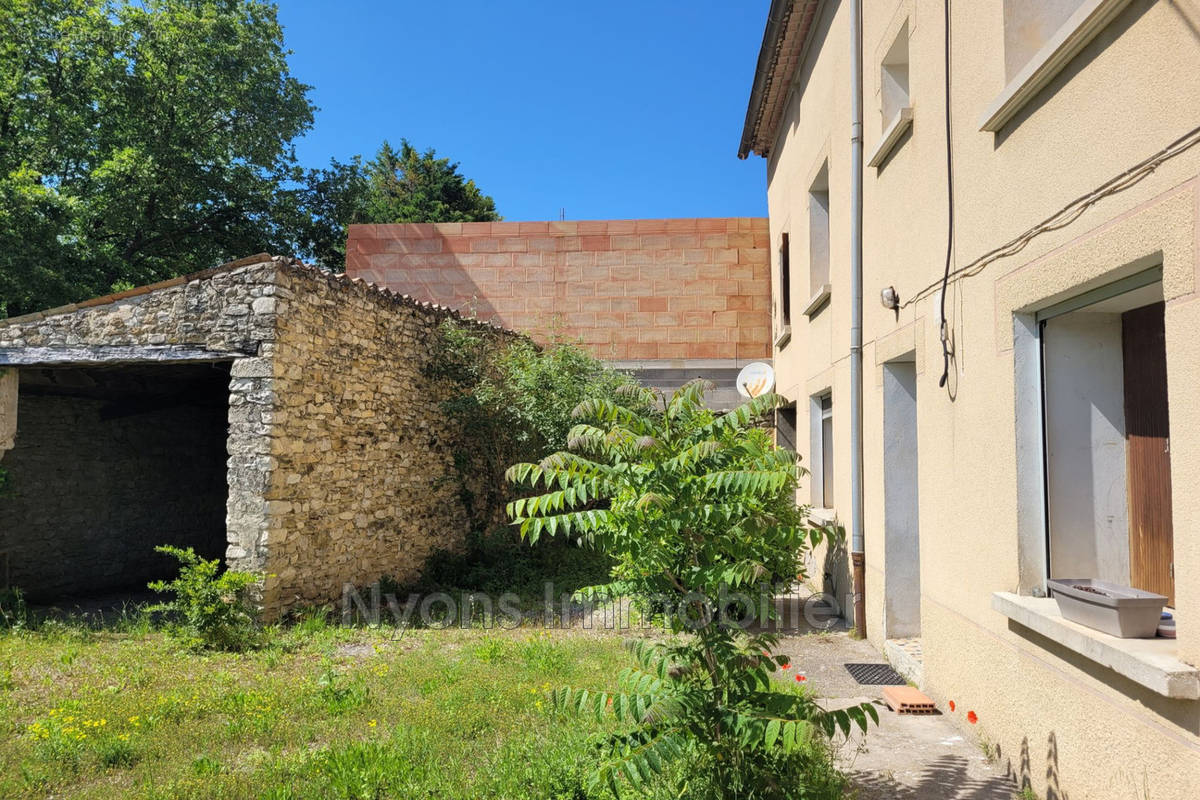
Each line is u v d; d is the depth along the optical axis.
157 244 16.59
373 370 8.48
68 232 14.09
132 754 3.97
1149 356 3.13
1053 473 3.41
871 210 6.06
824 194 8.64
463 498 10.32
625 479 3.12
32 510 9.36
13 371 7.88
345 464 7.88
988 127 3.67
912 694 4.62
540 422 9.73
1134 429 3.25
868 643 6.15
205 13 15.91
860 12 6.40
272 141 16.88
